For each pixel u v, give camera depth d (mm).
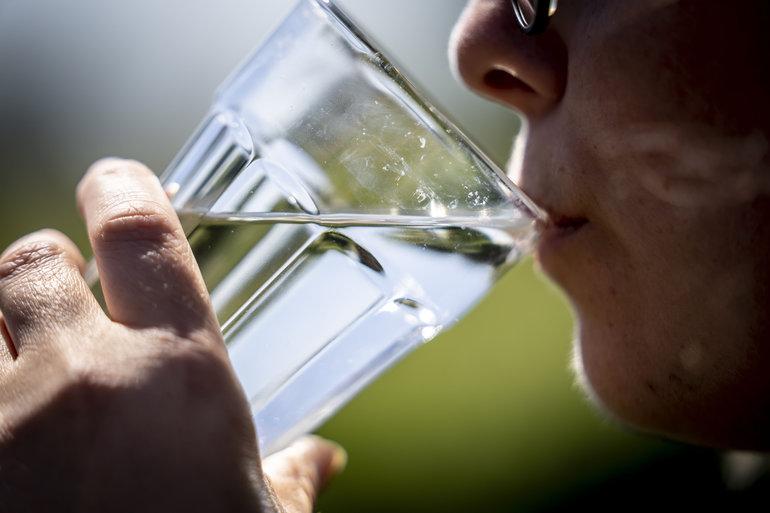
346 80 308
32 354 303
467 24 331
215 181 322
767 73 300
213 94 333
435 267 312
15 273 315
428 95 311
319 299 317
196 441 297
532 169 329
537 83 324
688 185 309
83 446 296
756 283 311
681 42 304
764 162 304
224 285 319
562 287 334
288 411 325
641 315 323
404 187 307
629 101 309
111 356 300
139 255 308
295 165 312
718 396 328
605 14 312
